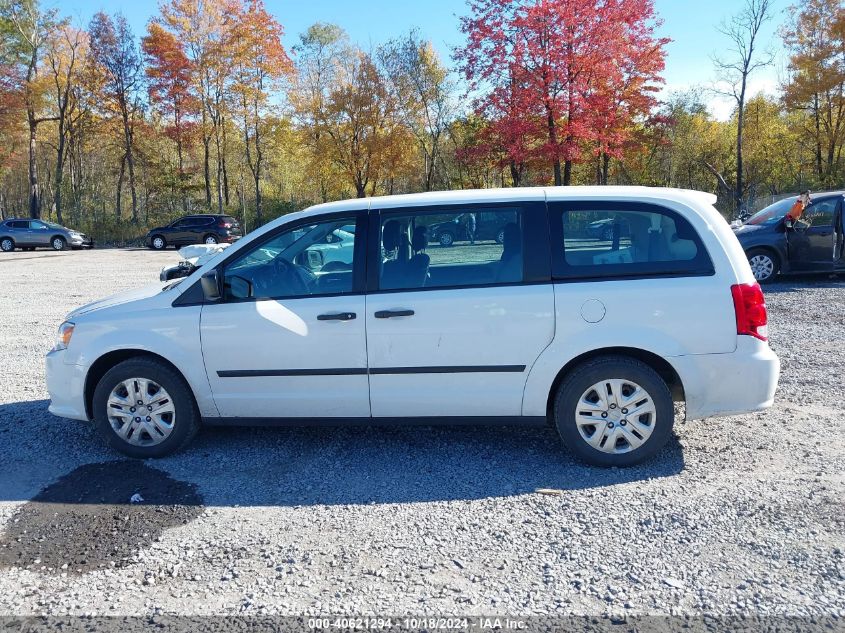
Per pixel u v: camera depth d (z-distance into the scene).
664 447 4.53
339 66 40.09
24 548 3.35
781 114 41.88
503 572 3.04
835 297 10.20
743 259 4.16
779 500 3.67
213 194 51.06
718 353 4.07
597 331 4.08
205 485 4.09
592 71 24.83
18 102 37.22
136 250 31.30
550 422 4.44
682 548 3.21
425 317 4.20
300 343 4.31
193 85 38.22
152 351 4.44
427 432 4.96
